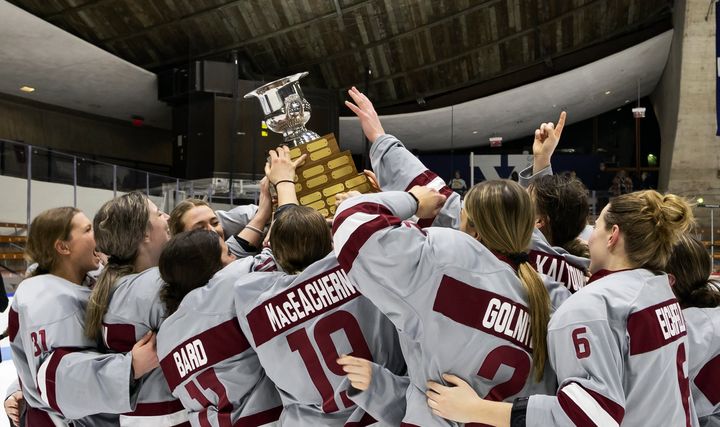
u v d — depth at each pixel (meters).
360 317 2.15
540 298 1.90
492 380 1.86
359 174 2.60
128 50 16.84
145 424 2.38
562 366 1.75
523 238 1.93
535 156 2.92
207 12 15.93
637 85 23.45
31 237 2.53
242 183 15.67
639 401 1.78
